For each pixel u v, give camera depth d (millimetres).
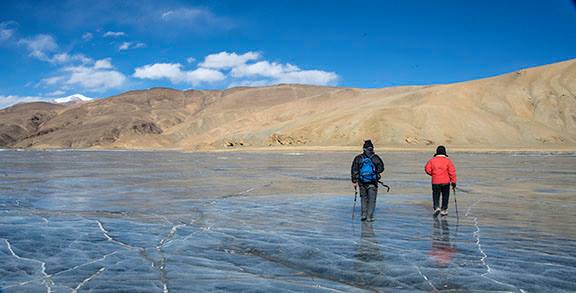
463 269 7156
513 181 22531
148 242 9062
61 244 8906
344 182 22312
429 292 6180
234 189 19031
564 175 26688
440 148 12008
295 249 8422
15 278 6773
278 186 20312
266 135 146750
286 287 6359
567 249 8398
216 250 8422
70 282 6582
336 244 8797
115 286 6395
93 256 8008
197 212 12773
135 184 21438
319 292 6152
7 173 30031
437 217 11750
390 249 8406
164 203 14625
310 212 12719
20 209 13469
